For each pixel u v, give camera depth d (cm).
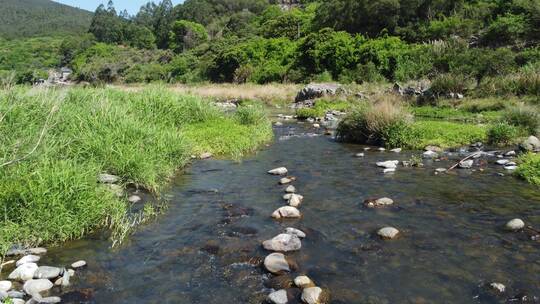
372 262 560
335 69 4525
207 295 487
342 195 859
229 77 6081
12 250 588
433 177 982
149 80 7450
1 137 799
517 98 2142
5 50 10225
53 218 638
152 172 935
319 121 2164
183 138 1179
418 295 477
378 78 3809
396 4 5100
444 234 647
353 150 1349
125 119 1115
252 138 1461
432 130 1447
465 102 2230
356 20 5697
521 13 4219
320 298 463
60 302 468
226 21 12094
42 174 685
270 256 557
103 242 640
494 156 1185
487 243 611
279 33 7288
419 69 3412
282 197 848
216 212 766
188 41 9844
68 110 1073
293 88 3991
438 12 4988
